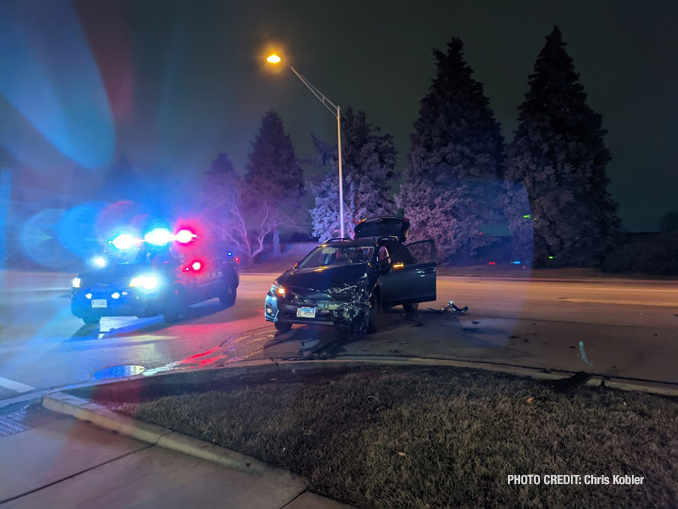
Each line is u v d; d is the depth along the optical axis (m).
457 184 28.31
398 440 3.76
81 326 10.27
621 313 10.46
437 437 3.79
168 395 5.35
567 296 13.79
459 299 13.31
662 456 3.41
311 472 3.39
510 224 26.56
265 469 3.48
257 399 4.87
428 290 9.98
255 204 38.97
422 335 8.37
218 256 12.38
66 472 3.61
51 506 3.15
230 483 3.36
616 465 3.30
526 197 25.83
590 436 3.75
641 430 3.86
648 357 6.61
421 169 28.61
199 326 9.91
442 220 27.66
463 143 28.17
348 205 31.84
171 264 10.34
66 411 4.88
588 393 4.86
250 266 37.09
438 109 28.53
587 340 7.75
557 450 3.54
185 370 6.25
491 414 4.24
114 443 4.11
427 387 5.08
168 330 9.54
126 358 7.37
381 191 32.31
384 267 8.90
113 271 9.97
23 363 7.15
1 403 5.26
